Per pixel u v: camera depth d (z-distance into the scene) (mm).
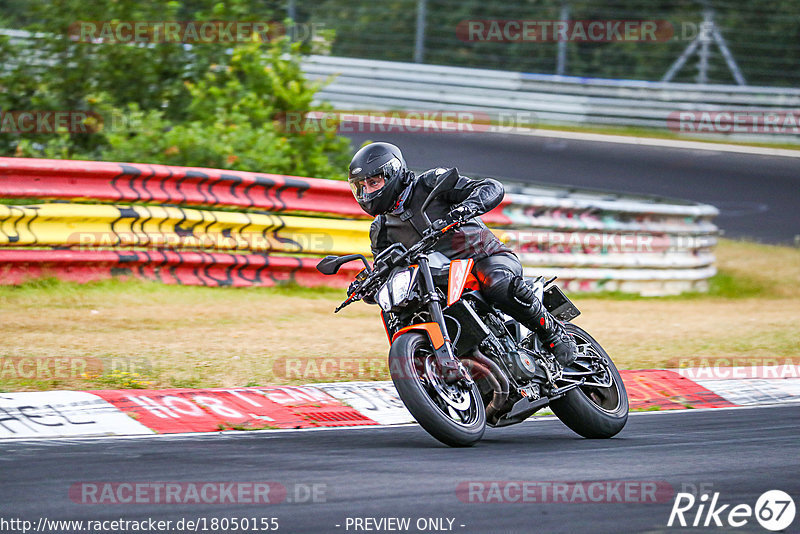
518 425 22109
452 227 18984
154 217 34438
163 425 19781
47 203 34438
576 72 100812
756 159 74812
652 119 81625
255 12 48812
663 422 22516
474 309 19766
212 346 27328
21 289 32062
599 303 40875
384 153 19531
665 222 45000
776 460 18234
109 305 31656
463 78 80062
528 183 53125
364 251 38594
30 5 47062
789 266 50562
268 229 36812
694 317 38500
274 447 18266
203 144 41062
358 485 15359
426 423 18031
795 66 96312
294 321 32219
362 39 105062
